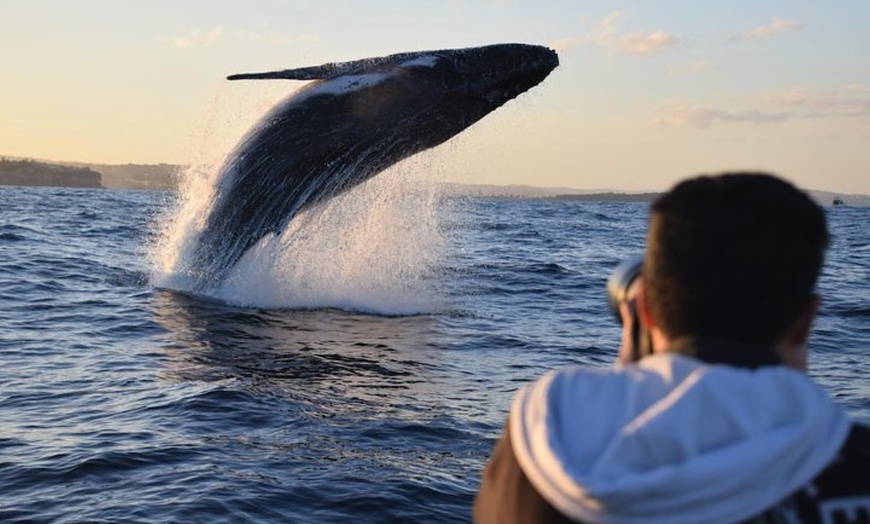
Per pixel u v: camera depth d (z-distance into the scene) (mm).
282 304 14820
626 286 2055
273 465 6926
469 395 9414
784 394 1688
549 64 13141
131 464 6887
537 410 1773
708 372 1708
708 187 1837
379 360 11008
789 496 1652
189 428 7828
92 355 10867
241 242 14953
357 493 6379
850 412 9211
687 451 1606
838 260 29359
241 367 10297
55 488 6414
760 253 1755
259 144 14023
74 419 8109
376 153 13477
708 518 1586
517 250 30562
